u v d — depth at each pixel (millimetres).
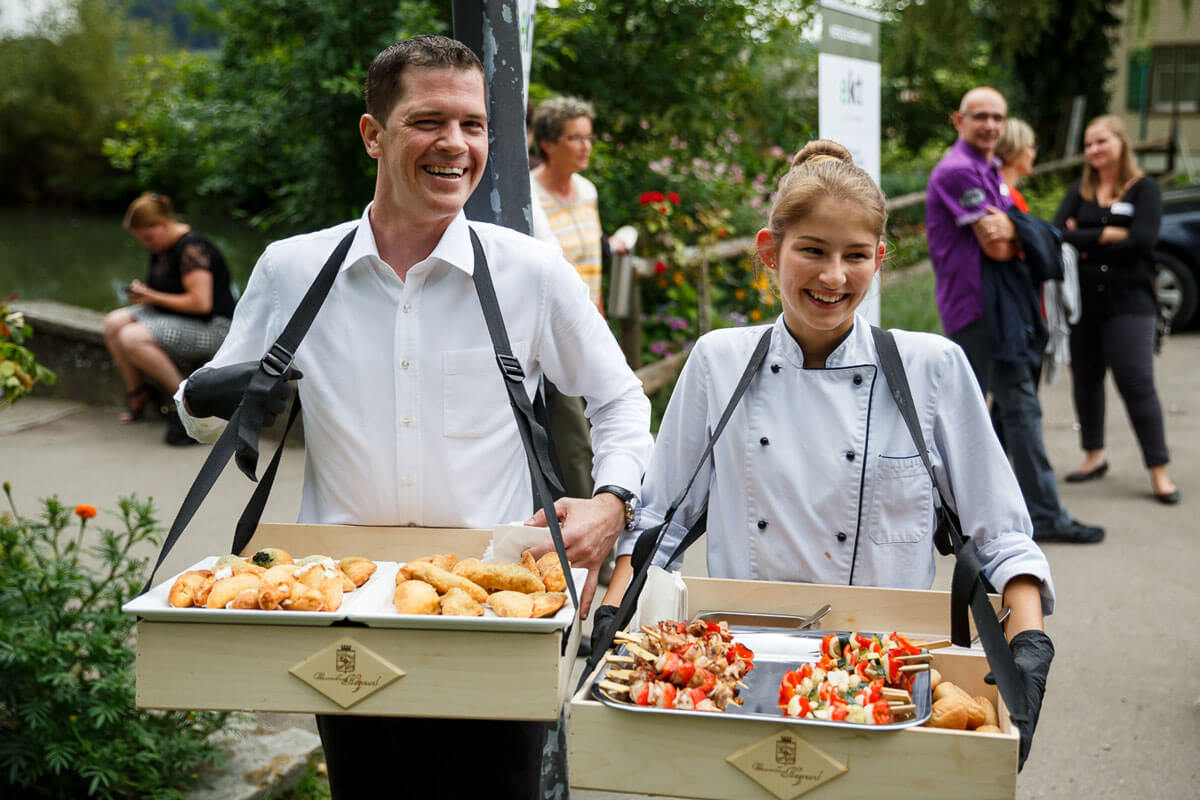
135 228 7238
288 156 8992
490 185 2645
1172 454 7000
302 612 1693
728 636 1804
